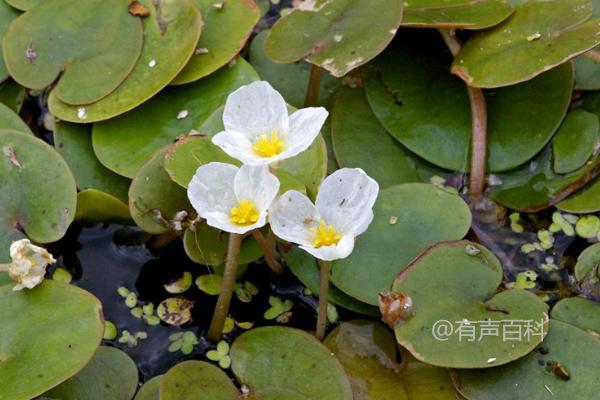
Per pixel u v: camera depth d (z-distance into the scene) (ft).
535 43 1.94
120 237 1.97
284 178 1.88
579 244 1.97
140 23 2.00
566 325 1.85
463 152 2.00
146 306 1.93
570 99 2.00
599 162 1.97
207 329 1.92
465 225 1.91
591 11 1.94
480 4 1.99
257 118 1.79
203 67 1.98
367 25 1.96
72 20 2.01
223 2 2.02
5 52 2.01
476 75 1.95
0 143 1.90
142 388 1.85
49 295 1.83
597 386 1.82
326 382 1.83
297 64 2.06
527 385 1.83
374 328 1.90
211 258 1.90
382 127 2.01
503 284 1.95
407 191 1.93
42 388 1.78
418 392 1.85
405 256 1.90
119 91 1.98
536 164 2.00
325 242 1.78
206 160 1.88
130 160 1.96
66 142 1.98
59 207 1.89
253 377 1.85
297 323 1.92
